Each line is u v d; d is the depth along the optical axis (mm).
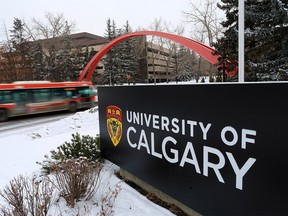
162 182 3451
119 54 56156
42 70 52250
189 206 2998
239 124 2330
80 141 5562
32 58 50406
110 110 4762
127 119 4215
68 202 3287
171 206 3393
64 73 53062
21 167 5516
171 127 3213
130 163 4211
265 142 2121
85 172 3586
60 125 11344
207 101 2650
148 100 3625
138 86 3832
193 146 2881
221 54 16422
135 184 4230
